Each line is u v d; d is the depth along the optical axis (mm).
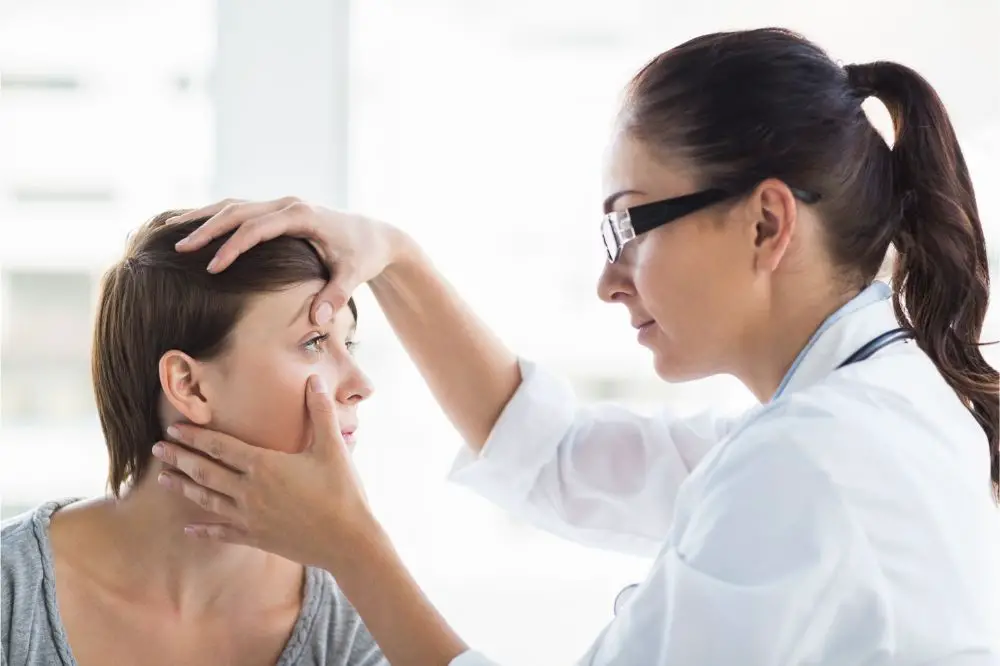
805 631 806
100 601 1046
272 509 949
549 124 1774
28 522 1059
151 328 1033
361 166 1766
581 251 1788
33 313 1782
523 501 1271
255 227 1016
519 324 1799
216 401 1031
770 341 970
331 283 1060
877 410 879
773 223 916
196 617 1068
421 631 920
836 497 811
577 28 1765
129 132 1752
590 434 1263
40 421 1798
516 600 1817
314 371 1051
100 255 1771
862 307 956
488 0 1761
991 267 1669
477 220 1783
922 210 980
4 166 1745
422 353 1244
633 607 869
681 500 932
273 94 1707
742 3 1742
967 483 890
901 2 1717
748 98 915
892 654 819
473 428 1262
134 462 1057
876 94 1000
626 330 1802
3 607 998
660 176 945
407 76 1765
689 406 1812
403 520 1805
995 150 1688
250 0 1699
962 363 1013
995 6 1692
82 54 1740
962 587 851
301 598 1111
